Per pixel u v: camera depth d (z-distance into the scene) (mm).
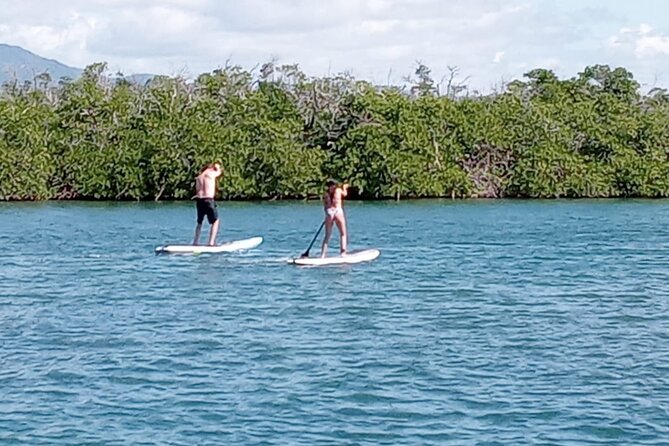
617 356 21672
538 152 92625
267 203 86375
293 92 96625
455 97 100812
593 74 112688
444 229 56781
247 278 33688
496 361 21125
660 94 112188
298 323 25359
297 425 16797
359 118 93750
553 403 18016
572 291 31391
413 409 17625
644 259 41062
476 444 15914
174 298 29531
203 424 16844
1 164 88562
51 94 100875
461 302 28969
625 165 93812
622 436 16297
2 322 25672
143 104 93875
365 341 23109
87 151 91312
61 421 17062
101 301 29109
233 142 90188
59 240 49531
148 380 19516
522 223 61656
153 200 90375
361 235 52312
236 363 20875
